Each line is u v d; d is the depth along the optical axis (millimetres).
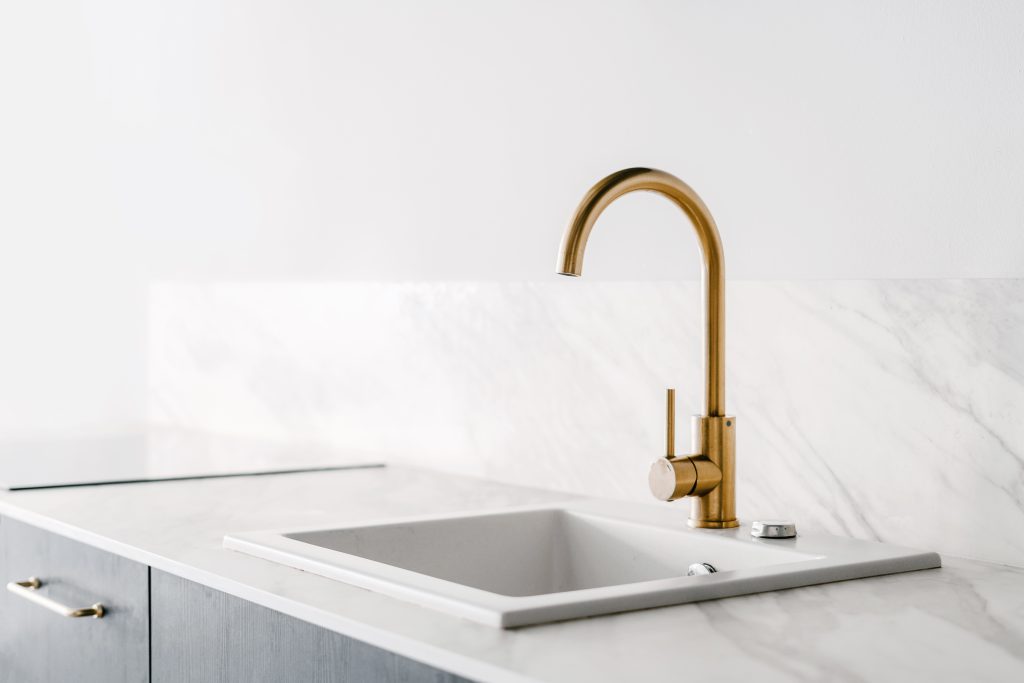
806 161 1545
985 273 1346
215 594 1279
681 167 1724
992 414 1336
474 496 1839
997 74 1338
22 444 2516
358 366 2350
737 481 1630
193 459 2256
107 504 1754
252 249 2656
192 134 2854
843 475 1493
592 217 1369
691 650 968
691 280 1702
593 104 1863
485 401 2049
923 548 1405
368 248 2326
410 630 1021
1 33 3594
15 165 3533
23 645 1743
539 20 1955
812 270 1537
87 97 3258
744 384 1620
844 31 1499
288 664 1159
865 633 1029
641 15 1781
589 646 975
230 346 2736
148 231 3021
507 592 1616
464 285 2096
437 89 2162
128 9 3092
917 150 1417
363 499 1802
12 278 3535
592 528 1621
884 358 1446
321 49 2449
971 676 903
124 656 1467
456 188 2119
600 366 1839
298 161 2516
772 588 1200
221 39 2750
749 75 1620
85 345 3271
